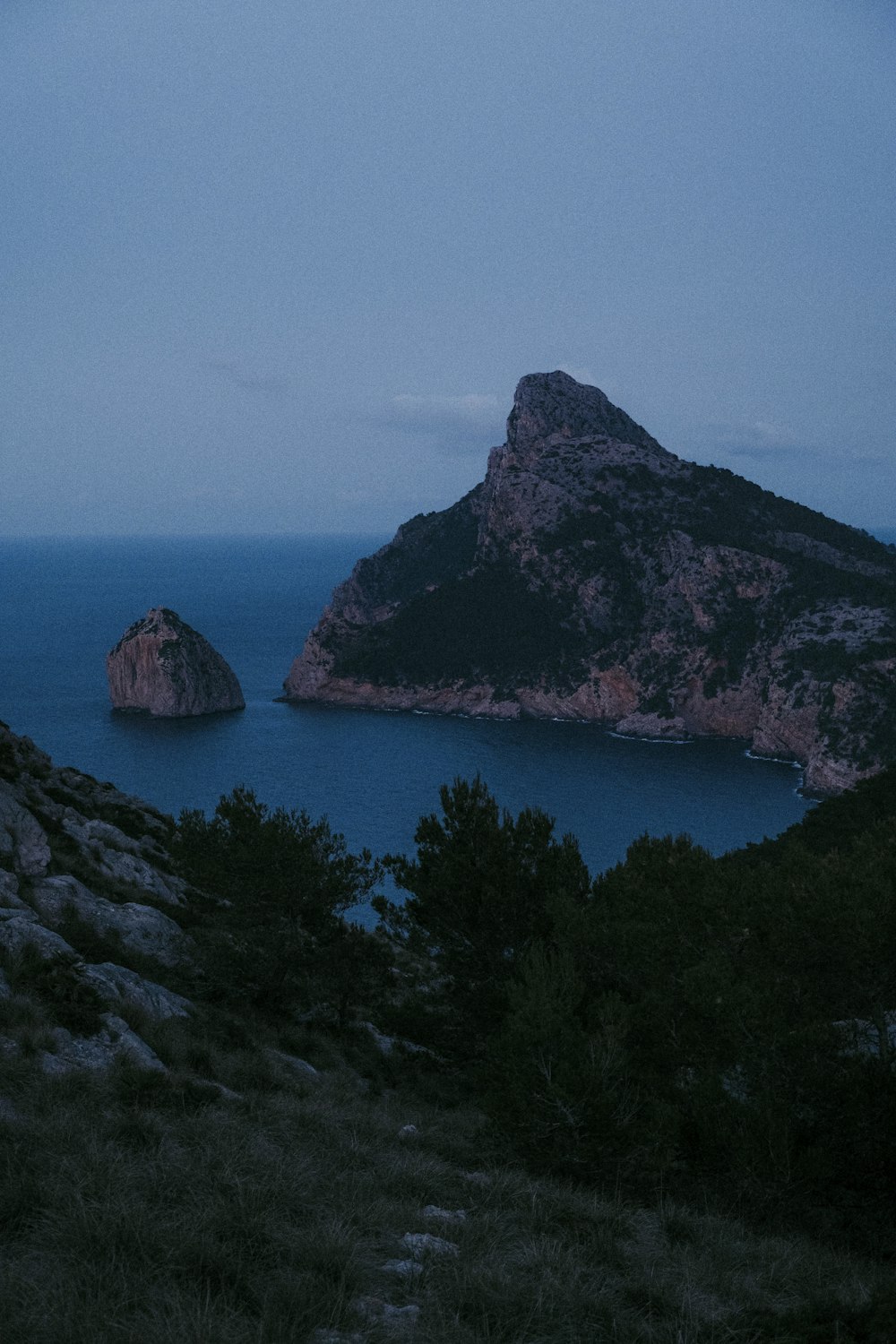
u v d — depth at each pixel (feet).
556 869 69.62
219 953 77.82
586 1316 25.38
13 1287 21.75
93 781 140.36
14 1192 26.35
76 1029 46.78
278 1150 36.81
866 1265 35.96
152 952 77.61
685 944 49.52
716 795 557.33
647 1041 47.47
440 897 70.85
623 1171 41.39
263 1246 26.09
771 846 156.56
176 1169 30.53
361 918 309.63
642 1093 44.01
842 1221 40.65
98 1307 21.13
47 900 74.84
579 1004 49.16
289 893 79.05
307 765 616.39
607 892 60.59
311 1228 27.94
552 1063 42.22
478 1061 70.49
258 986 78.59
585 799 540.52
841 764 561.43
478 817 71.10
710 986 44.45
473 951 71.41
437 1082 78.13
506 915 69.46
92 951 66.59
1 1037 42.47
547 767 623.77
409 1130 49.67
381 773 597.11
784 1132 39.65
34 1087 36.78
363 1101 59.52
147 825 128.98
